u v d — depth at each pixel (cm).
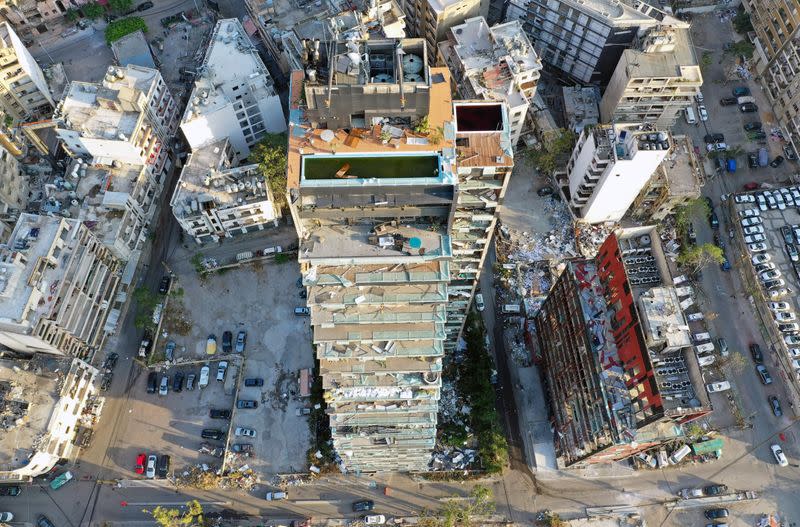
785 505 11638
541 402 12331
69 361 11550
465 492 11669
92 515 11506
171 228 14012
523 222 13962
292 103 6856
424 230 7006
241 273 13550
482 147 7488
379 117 6706
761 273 13212
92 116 12769
